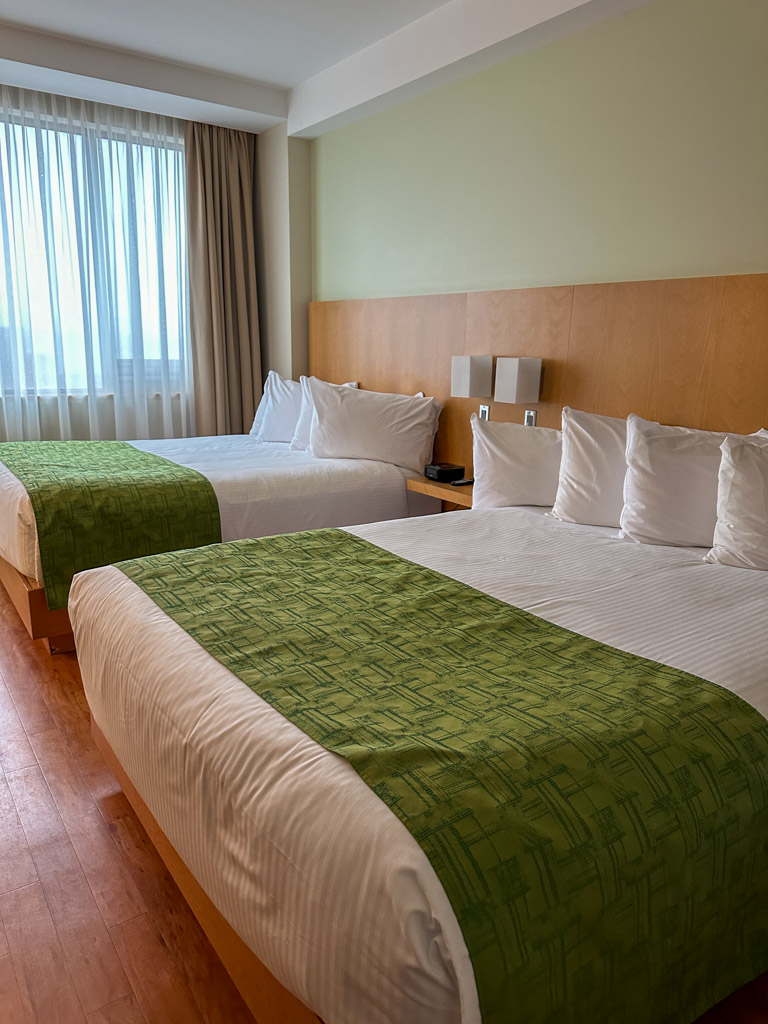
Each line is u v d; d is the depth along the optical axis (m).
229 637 1.58
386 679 1.39
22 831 1.88
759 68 2.32
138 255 4.66
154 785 1.46
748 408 2.43
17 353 4.35
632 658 1.50
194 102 4.20
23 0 3.25
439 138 3.62
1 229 4.19
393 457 3.73
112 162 4.46
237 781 1.17
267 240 4.95
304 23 3.46
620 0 2.59
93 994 1.42
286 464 3.58
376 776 1.05
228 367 5.06
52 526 2.74
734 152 2.42
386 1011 0.89
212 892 1.27
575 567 2.11
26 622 2.90
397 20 3.41
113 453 3.70
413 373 3.94
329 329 4.57
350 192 4.31
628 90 2.72
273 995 1.18
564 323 3.04
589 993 1.00
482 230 3.46
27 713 2.45
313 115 4.25
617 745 1.16
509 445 2.98
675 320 2.62
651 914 1.06
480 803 1.01
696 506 2.29
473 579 1.99
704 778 1.16
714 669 1.45
